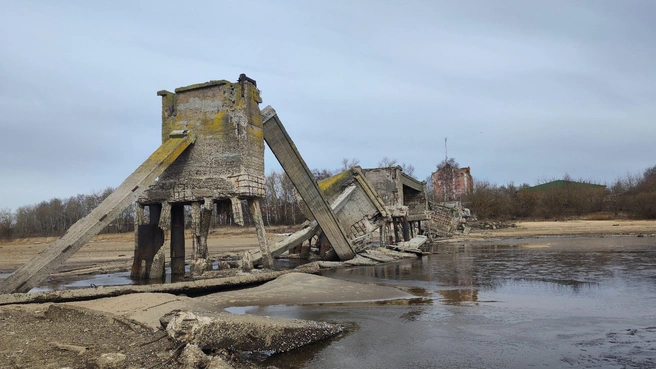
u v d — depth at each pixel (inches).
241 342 408.5
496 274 986.1
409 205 2527.1
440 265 1230.9
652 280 828.0
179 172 1024.2
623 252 1373.0
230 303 673.0
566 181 4606.3
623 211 3617.1
